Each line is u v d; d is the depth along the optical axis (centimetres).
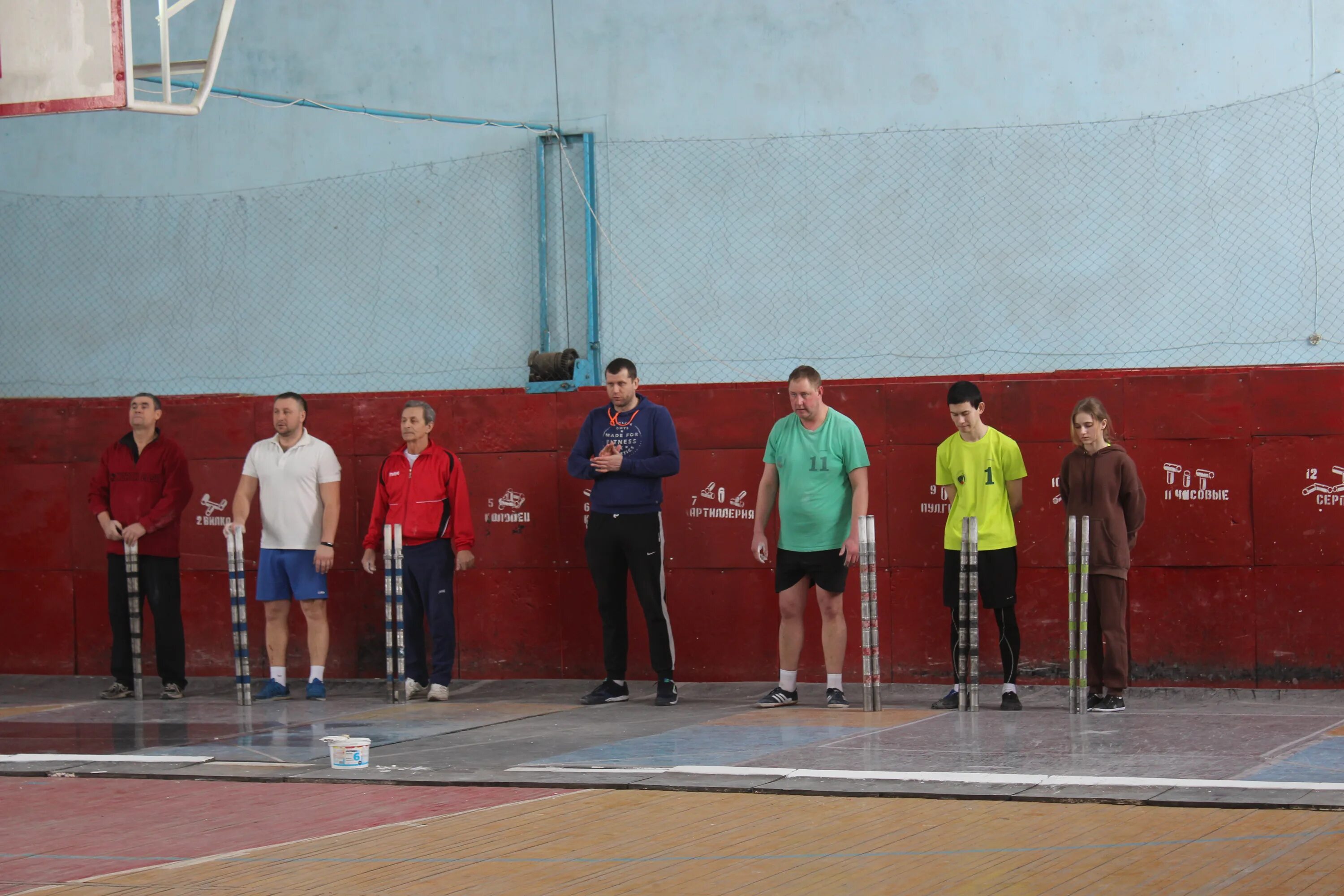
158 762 750
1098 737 751
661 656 966
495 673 1105
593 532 982
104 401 1182
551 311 1202
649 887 482
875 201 1138
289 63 1263
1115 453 859
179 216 1287
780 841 540
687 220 1175
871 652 890
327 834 577
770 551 1053
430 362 1234
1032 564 1003
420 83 1235
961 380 1006
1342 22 1055
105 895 491
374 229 1247
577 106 1198
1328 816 548
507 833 568
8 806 661
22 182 1313
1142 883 462
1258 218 1069
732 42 1166
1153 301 1087
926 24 1128
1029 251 1109
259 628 1154
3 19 791
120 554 1072
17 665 1198
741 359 1162
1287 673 963
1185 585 981
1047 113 1107
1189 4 1082
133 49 1288
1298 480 963
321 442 1058
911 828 554
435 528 1022
